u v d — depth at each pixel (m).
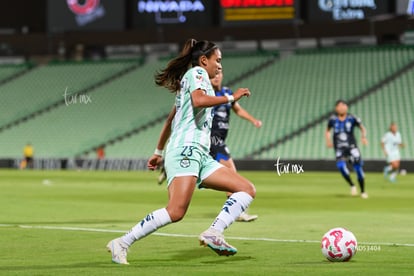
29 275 18.12
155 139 115.25
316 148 104.19
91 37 127.50
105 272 18.61
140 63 135.38
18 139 123.94
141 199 50.56
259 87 120.31
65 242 25.50
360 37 121.62
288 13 116.44
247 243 25.27
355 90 113.56
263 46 130.25
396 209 42.28
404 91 110.56
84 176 88.56
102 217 36.47
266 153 106.06
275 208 42.94
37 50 132.62
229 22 118.75
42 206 43.62
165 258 21.50
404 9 113.50
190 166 19.70
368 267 19.59
